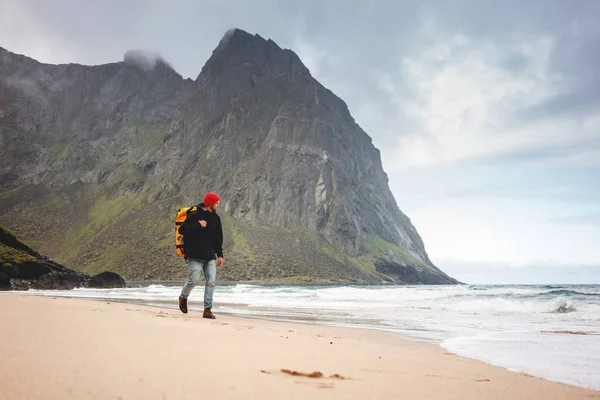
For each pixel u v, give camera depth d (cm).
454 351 594
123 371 276
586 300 2006
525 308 1538
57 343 365
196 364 328
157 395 228
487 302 1638
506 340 734
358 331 867
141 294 3353
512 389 332
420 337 781
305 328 884
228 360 364
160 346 409
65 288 5609
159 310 1157
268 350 459
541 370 459
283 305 1948
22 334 401
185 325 682
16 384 219
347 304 1997
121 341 417
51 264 5844
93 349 350
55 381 233
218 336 555
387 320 1204
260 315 1330
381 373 368
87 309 929
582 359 531
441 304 1800
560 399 305
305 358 422
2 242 5781
